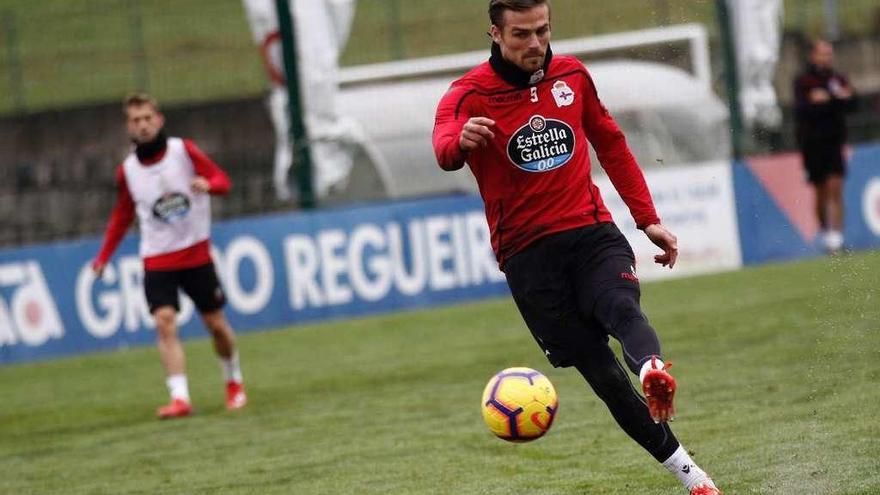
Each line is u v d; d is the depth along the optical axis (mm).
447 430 27234
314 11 54031
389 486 22172
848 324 36344
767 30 57031
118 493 23922
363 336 45812
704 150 57469
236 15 85125
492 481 21781
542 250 17750
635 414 17719
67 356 49875
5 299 49812
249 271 51219
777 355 32500
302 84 52562
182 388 33312
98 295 50281
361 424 29047
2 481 26250
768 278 49906
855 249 55312
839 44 69312
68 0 90625
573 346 17859
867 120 61656
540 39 17188
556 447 24297
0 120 71688
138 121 32906
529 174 17688
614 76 57844
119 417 34062
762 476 20156
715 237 55219
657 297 48094
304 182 52875
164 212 33094
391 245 52250
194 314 51688
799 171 55969
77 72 83438
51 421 34531
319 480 23266
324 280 51750
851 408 25000
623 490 20109
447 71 60344
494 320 46469
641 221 18312
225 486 23547
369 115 57562
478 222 53250
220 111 69625
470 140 16328
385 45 81188
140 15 78938
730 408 26328
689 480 17734
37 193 63125
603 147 18328
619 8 69625
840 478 19547
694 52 57688
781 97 66625
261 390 36344
